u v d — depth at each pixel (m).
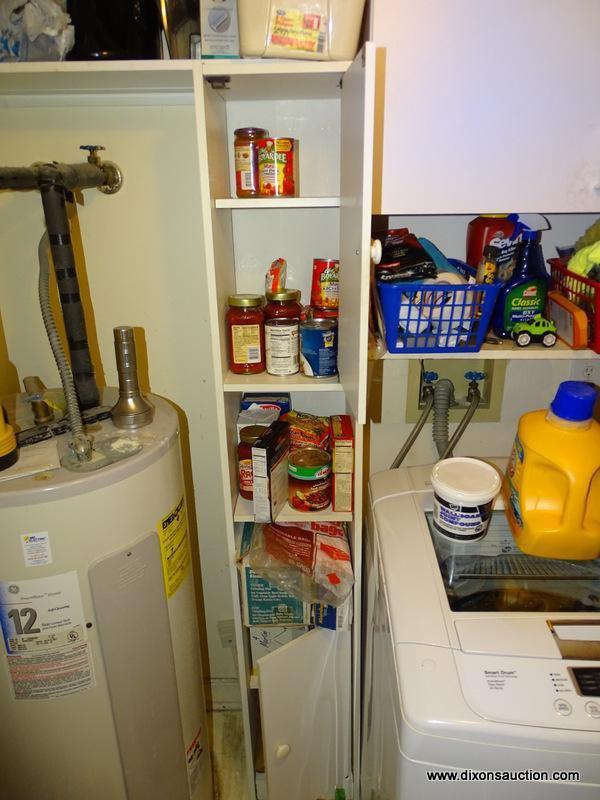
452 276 1.01
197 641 1.21
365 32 0.93
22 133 1.15
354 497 1.13
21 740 0.98
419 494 1.14
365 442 1.39
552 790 0.72
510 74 0.87
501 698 0.73
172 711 1.13
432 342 1.02
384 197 0.94
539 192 0.93
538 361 1.30
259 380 1.08
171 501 1.03
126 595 0.96
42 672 0.93
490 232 1.08
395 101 0.89
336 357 1.09
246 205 0.98
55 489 0.84
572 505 0.89
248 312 1.07
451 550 1.03
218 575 1.57
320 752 1.37
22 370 1.32
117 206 1.21
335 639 1.26
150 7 0.99
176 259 1.25
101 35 0.96
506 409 1.35
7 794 1.03
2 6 0.93
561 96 0.88
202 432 1.41
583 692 0.73
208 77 0.93
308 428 1.20
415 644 0.80
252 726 1.41
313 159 1.18
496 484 0.98
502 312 1.06
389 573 0.93
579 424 0.91
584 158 0.91
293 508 1.19
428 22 0.85
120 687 1.00
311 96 1.11
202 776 1.29
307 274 1.27
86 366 1.07
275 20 0.85
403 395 1.33
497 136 0.90
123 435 1.02
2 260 1.24
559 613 0.85
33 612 0.89
